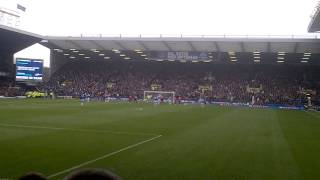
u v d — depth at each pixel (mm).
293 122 36031
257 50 70938
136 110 46062
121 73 90562
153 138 21000
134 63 92500
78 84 87188
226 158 15500
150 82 87312
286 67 86688
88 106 51750
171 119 34406
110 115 36969
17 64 76750
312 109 68812
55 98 78000
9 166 12984
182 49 74125
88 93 84125
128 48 76688
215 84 84812
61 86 86312
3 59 78750
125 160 14555
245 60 83875
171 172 12680
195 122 31938
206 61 83625
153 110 47469
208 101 78625
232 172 12938
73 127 25406
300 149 18484
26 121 28500
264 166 14148
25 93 78812
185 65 90625
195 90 83812
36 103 55719
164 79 87938
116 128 25547
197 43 68500
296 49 68000
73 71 91125
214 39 65250
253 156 16172
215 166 13852
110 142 19109
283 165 14438
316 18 58875
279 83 83062
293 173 13102
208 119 35656
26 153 15438
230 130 26250
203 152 16812
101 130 24188
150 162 14258
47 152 15789
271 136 23484
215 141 20422
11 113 35812
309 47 65688
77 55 88625
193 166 13727
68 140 19391
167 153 16312
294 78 83938
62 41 73875
